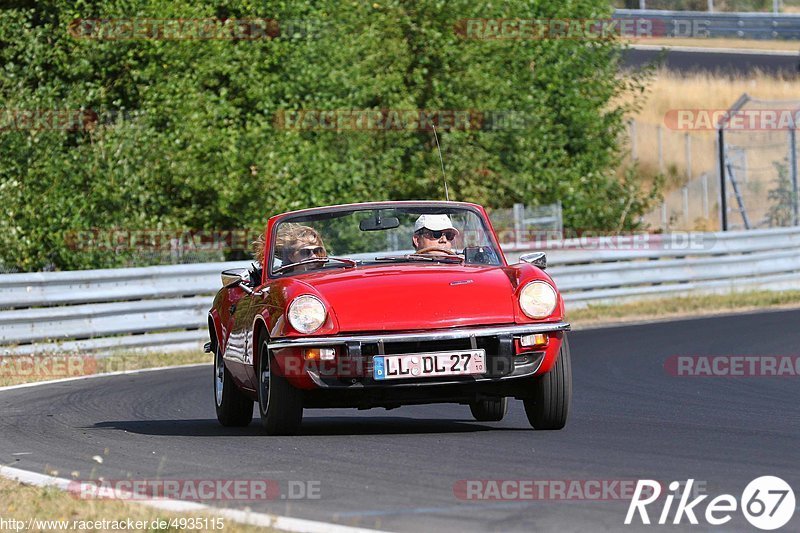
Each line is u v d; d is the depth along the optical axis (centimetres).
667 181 10988
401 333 2327
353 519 1612
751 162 11038
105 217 5956
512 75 7556
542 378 2416
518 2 7581
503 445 2267
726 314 6041
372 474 1973
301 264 2642
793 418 2664
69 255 5850
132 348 4938
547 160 7719
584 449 2198
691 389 3319
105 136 5991
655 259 6944
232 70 6400
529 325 2358
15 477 2081
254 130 6331
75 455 2344
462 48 7362
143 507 1739
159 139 6131
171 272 5116
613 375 3725
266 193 6359
